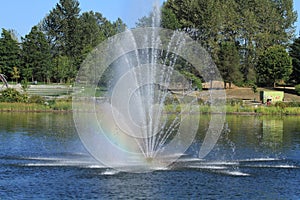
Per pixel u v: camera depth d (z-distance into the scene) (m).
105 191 17.89
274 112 59.75
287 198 17.39
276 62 87.88
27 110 56.72
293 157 26.14
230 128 42.06
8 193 17.44
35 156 25.08
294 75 90.81
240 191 18.30
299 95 78.75
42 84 95.00
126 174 20.75
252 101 71.06
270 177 20.72
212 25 82.31
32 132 35.84
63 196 17.12
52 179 19.66
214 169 22.34
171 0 85.75
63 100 60.09
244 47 95.69
